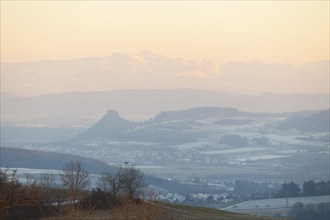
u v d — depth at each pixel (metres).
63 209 93.88
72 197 100.56
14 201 92.25
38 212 92.62
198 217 109.94
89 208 97.12
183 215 107.69
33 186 95.44
